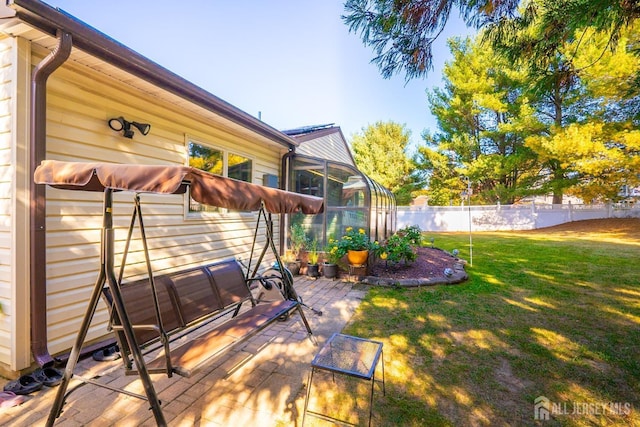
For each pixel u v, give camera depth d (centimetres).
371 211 758
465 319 424
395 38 326
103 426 221
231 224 614
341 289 573
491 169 1611
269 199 295
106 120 371
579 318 427
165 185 182
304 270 695
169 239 471
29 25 259
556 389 269
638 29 873
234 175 618
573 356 324
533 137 1341
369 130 2252
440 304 486
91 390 265
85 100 347
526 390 267
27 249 287
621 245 1055
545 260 836
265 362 312
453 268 710
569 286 586
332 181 733
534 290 561
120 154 389
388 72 352
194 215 520
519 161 1528
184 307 293
